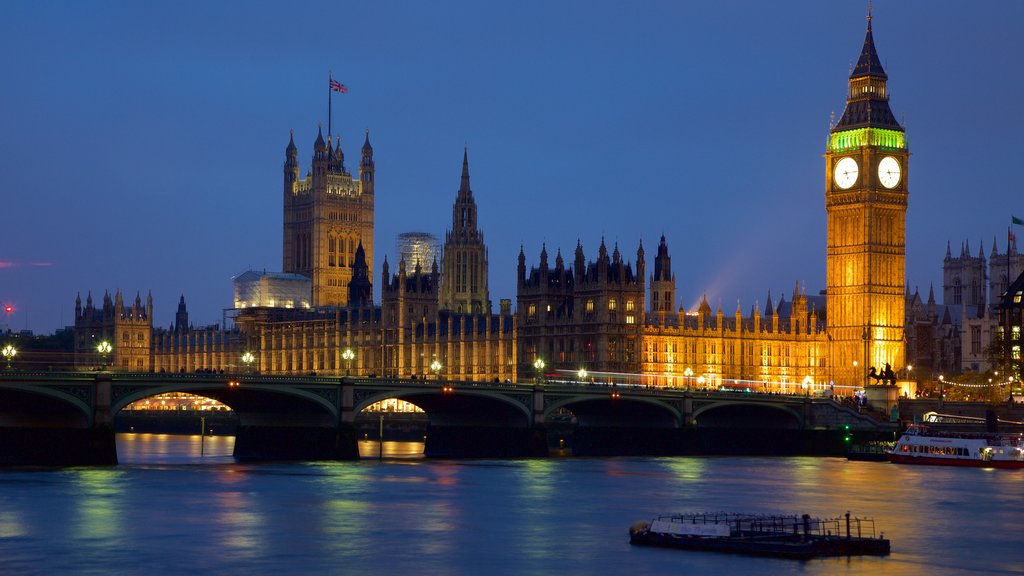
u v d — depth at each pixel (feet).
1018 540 484.74
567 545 465.06
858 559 437.17
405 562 434.71
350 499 585.63
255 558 439.63
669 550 451.94
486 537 482.69
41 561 432.66
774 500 599.98
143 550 451.53
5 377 654.53
